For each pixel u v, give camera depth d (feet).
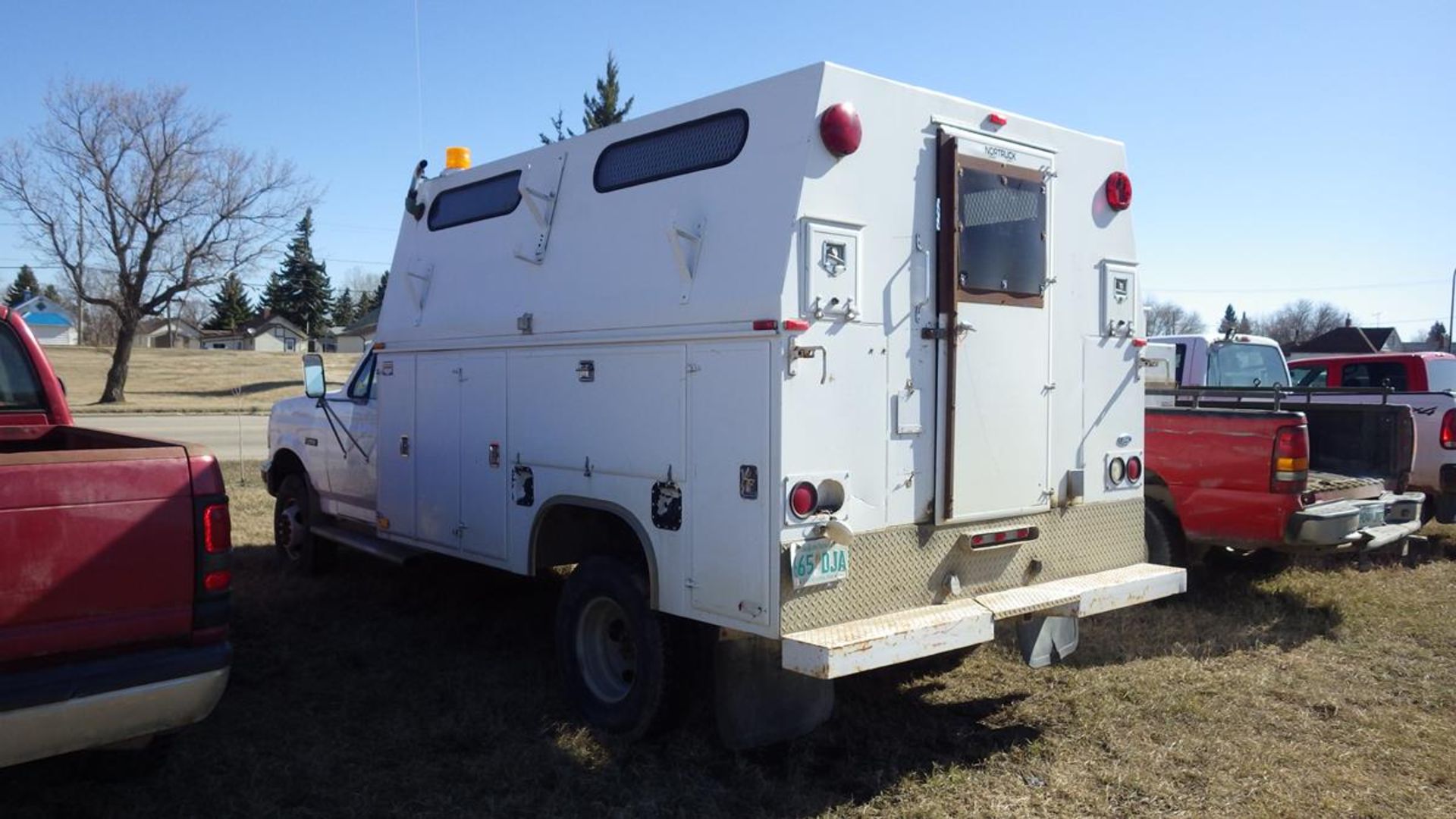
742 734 13.58
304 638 19.85
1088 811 12.90
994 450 14.48
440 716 15.80
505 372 17.06
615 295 14.67
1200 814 12.81
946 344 13.74
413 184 20.21
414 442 19.74
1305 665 18.60
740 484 12.62
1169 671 18.11
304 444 25.16
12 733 9.98
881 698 16.85
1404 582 25.12
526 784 13.44
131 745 11.20
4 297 267.18
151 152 110.83
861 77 12.93
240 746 14.49
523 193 16.38
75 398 114.93
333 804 12.84
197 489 11.41
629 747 14.55
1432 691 17.29
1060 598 14.44
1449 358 35.47
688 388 13.41
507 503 17.03
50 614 10.39
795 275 12.26
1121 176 16.51
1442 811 12.92
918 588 13.64
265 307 252.42
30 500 10.29
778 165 12.59
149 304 113.29
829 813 12.76
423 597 23.02
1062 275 15.65
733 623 12.76
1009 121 14.79
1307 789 13.52
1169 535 21.91
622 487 14.51
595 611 15.67
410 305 19.93
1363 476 24.76
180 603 11.23
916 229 13.55
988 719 16.05
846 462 12.73
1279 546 20.35
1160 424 21.97
